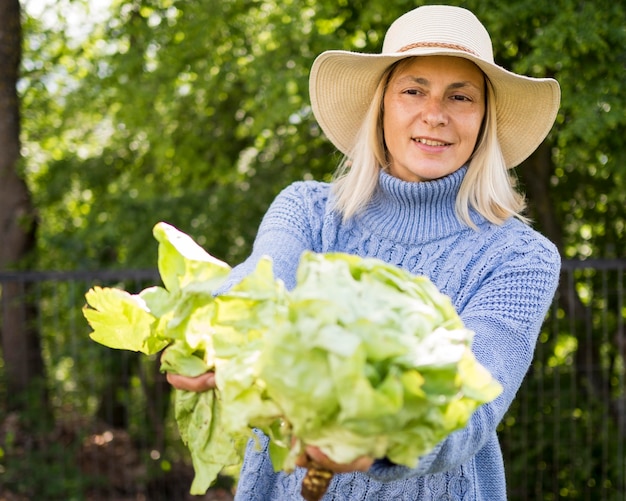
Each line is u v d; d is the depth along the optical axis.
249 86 5.38
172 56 5.93
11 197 6.35
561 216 5.72
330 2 5.24
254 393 1.17
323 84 1.97
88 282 6.11
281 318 1.12
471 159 1.82
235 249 6.05
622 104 4.35
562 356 5.82
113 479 5.61
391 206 1.79
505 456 5.23
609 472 5.11
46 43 6.79
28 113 7.09
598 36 4.16
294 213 1.84
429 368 1.06
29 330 6.17
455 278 1.69
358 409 1.02
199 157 6.71
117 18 6.10
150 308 1.38
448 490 1.64
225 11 5.69
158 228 1.38
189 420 1.43
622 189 4.82
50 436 5.67
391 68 1.82
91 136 7.60
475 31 1.76
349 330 1.05
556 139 5.15
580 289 5.68
